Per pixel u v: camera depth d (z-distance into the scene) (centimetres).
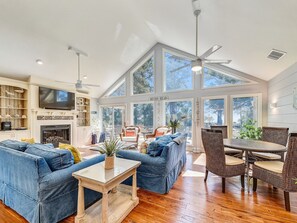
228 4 244
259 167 259
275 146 276
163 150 265
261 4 215
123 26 491
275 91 430
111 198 236
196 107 587
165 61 655
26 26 371
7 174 221
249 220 197
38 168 179
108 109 808
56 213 189
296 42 260
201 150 573
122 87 765
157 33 550
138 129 655
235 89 527
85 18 411
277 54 322
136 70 722
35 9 346
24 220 197
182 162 378
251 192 266
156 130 607
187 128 612
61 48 466
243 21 267
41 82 538
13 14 340
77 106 713
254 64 419
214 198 247
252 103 512
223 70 540
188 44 499
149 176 268
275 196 253
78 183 205
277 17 224
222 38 358
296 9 197
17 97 516
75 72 585
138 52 652
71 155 222
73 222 195
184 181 309
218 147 266
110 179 179
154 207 224
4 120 489
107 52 562
